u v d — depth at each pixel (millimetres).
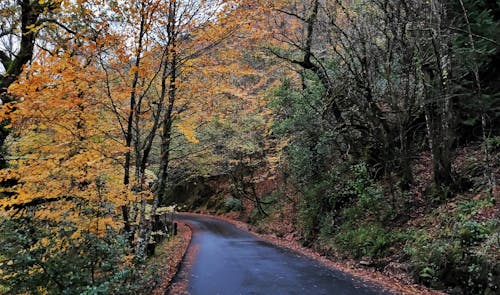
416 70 12836
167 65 8797
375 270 10945
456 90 11984
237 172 29250
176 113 9891
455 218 9836
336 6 14742
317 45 16875
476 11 11414
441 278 8539
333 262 12984
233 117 17281
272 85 18203
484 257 7734
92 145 7680
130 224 8305
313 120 16734
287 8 15422
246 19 7855
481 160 11586
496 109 12219
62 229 6090
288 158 20578
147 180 10023
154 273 8695
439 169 11617
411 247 10398
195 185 46156
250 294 8781
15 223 5801
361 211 14320
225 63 9164
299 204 20609
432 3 11070
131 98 8125
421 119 14945
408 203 12594
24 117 6742
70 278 5215
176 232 23547
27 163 7727
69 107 6895
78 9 7055
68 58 6703
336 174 16812
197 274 11312
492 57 12344
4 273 5051
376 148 14992
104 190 7473
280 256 14625
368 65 13812
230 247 17531
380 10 14438
